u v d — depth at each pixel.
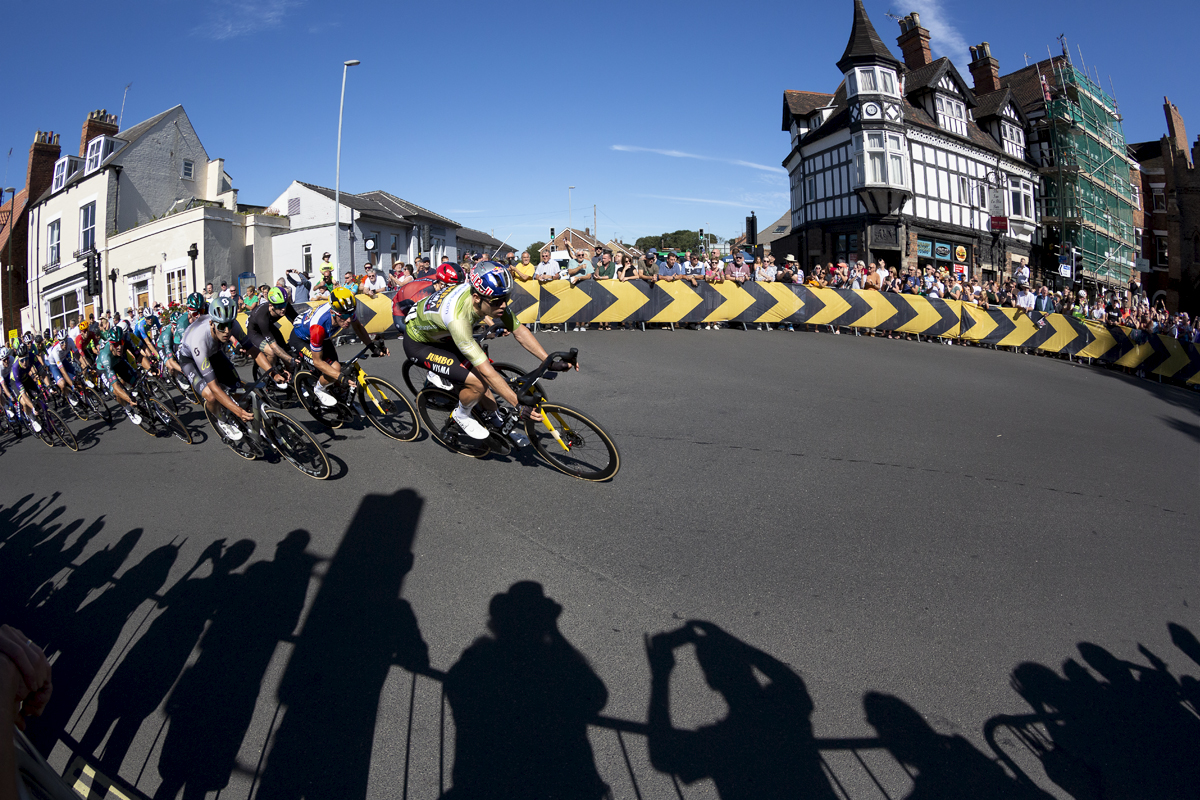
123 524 4.66
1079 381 10.88
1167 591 3.56
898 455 5.50
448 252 31.27
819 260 25.48
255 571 3.79
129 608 3.58
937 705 2.62
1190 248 37.03
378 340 6.01
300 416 6.83
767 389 7.75
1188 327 16.59
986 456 5.64
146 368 7.29
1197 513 4.73
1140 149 40.53
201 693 2.87
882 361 10.40
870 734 2.47
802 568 3.57
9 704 1.07
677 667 2.81
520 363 9.09
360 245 25.42
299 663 2.98
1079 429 7.01
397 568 3.68
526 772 2.35
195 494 5.08
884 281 14.97
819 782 2.27
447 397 4.88
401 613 3.27
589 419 4.43
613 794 2.25
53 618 3.60
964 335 14.66
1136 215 36.44
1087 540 4.12
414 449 5.54
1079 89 29.66
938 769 2.33
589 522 4.11
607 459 4.51
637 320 12.53
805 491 4.62
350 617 3.28
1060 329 14.20
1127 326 14.05
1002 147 27.75
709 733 2.48
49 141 29.70
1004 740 2.46
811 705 2.61
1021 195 28.28
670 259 14.07
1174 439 7.16
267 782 2.40
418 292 6.29
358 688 2.79
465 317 4.12
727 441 5.68
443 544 3.91
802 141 26.00
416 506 4.44
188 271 22.22
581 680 2.76
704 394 7.34
